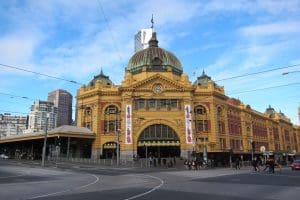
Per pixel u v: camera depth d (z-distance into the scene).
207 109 73.31
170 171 45.75
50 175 34.84
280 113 125.88
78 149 74.56
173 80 70.88
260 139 98.88
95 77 79.62
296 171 45.25
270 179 29.00
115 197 16.89
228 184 24.19
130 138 67.62
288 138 127.38
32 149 89.06
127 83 70.88
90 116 74.06
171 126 69.38
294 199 15.93
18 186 23.11
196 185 23.59
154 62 75.12
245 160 79.94
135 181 27.80
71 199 16.22
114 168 51.88
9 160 74.31
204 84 80.62
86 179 29.89
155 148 69.12
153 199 16.02
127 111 69.12
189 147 68.12
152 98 70.31
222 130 75.62
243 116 88.25
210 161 60.47
